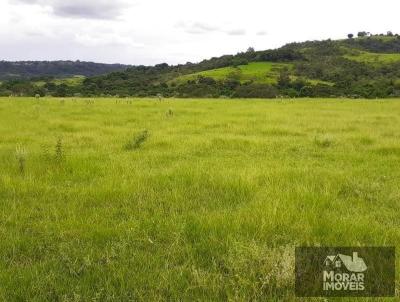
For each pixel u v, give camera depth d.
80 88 102.50
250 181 7.84
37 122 18.69
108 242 5.12
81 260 4.68
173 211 6.35
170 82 118.88
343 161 11.08
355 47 171.50
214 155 11.69
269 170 9.01
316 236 5.24
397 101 42.22
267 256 4.43
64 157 9.72
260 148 12.77
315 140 13.85
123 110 25.89
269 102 38.66
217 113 24.67
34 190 7.43
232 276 4.26
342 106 33.22
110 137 14.48
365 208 6.77
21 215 6.11
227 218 5.78
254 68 131.75
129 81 119.88
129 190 7.29
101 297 3.96
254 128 17.67
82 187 7.55
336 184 8.12
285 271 4.14
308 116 23.77
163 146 12.77
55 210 6.30
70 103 32.44
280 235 5.25
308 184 7.86
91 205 6.74
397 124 20.39
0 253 4.84
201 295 3.98
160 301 3.88
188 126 18.03
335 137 15.09
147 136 13.96
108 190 7.23
